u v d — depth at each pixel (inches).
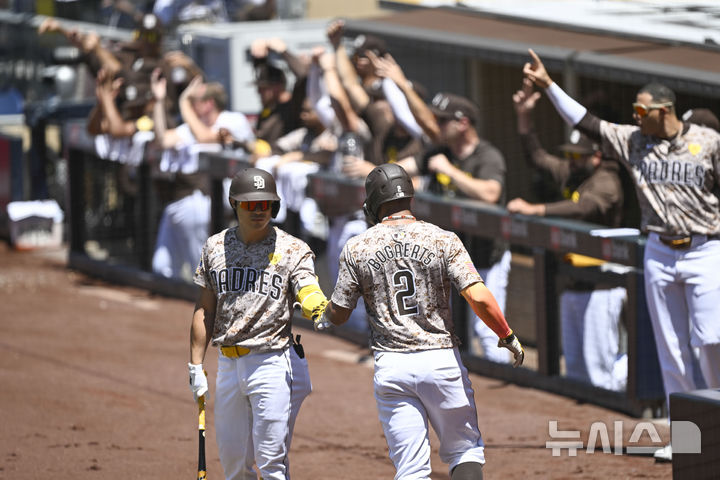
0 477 989.2
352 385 1354.6
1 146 2324.1
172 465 1035.9
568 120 1021.8
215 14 2242.9
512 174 1758.1
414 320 772.6
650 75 1262.3
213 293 830.5
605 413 1204.5
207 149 1748.3
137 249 1945.1
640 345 1167.0
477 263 1370.6
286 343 817.5
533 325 1348.4
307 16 2261.3
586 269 1238.9
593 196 1250.0
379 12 2118.6
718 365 1011.9
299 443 1119.6
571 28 1572.3
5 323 1676.9
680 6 1534.2
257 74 1684.3
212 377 1373.0
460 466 777.6
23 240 2281.0
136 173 1894.7
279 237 819.4
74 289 1932.8
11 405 1226.0
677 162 981.2
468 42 1528.1
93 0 2422.5
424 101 1473.9
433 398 771.4
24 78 2315.5
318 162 1619.1
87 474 1003.3
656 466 1008.9
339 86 1542.8
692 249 992.9
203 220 1793.8
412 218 795.4
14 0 2431.1
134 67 1957.4
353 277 781.3
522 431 1146.7
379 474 1013.8
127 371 1405.0
